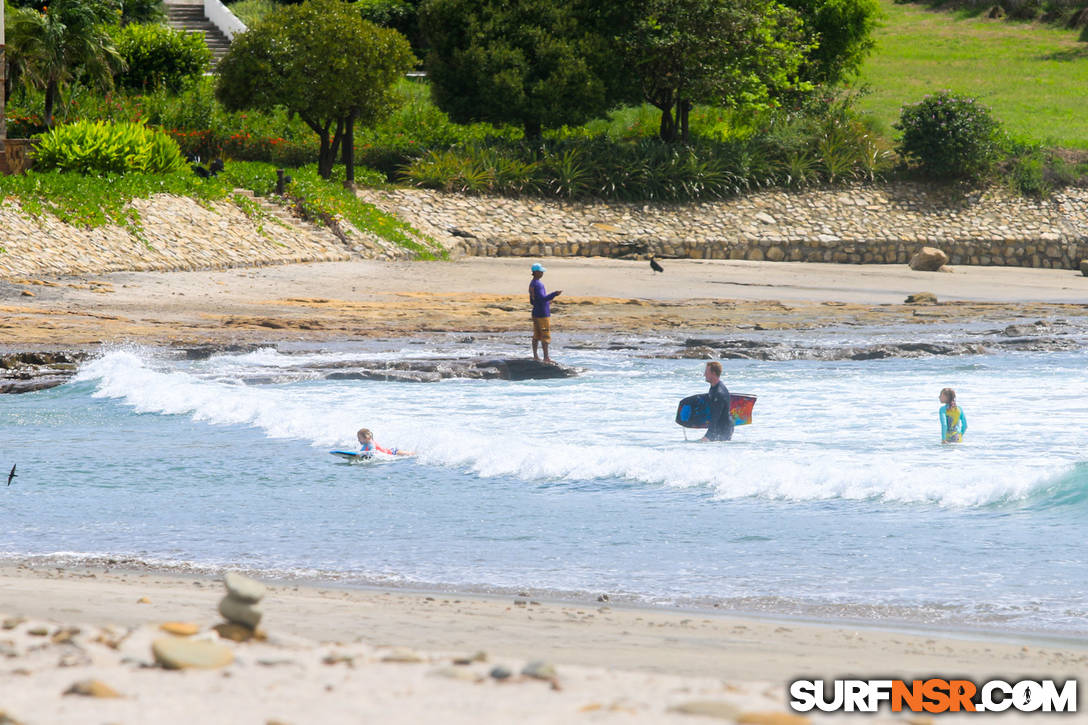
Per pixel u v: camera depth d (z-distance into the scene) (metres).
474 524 38.41
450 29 197.88
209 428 61.38
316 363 84.38
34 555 33.12
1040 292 152.62
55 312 105.06
